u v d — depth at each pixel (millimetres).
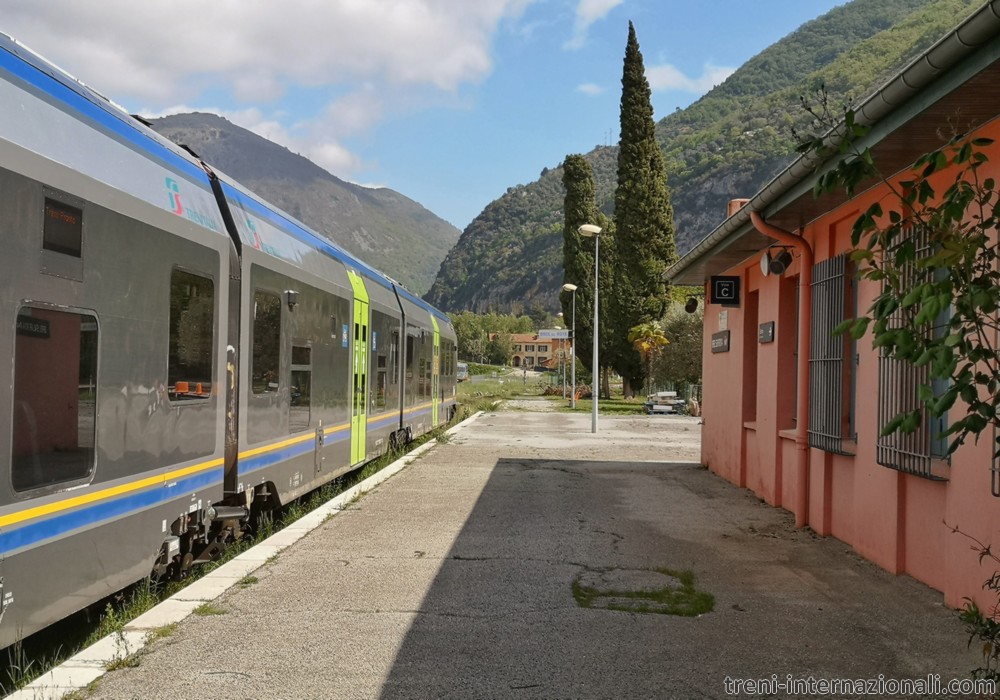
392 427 16156
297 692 4199
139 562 5441
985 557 5320
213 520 7340
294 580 6547
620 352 48406
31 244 4211
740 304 12727
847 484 8156
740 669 4637
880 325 3391
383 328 15070
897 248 3613
